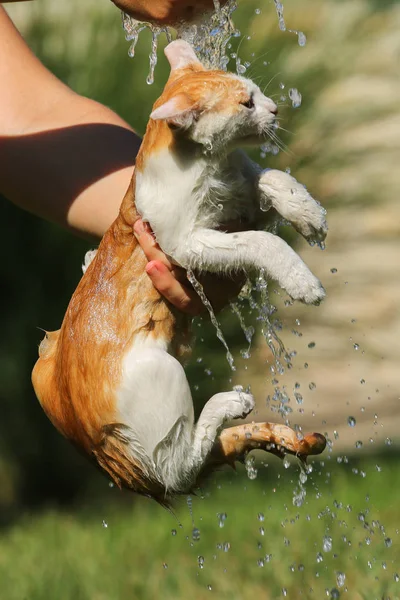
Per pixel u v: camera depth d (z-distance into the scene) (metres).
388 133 13.32
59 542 7.38
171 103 3.71
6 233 8.89
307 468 4.17
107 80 8.79
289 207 3.95
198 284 3.88
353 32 11.21
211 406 4.04
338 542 6.49
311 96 9.07
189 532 7.25
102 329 3.95
